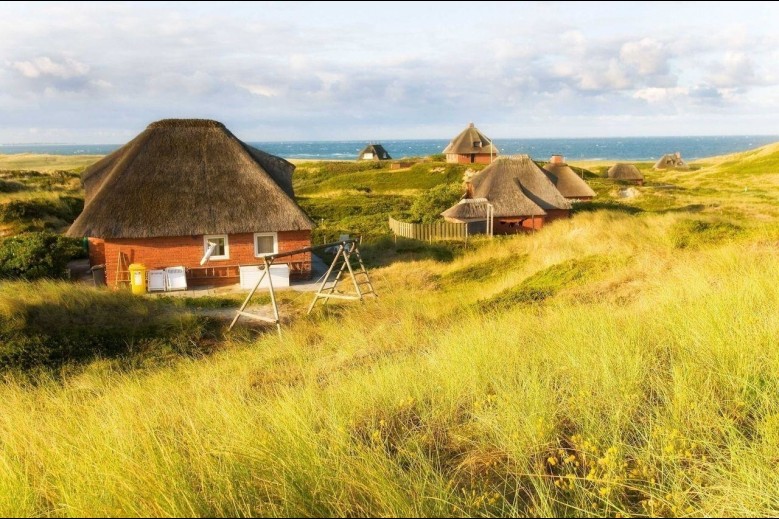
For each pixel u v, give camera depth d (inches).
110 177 875.4
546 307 416.2
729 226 639.1
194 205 874.1
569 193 1910.7
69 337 506.0
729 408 165.9
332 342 413.7
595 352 225.5
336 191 2591.0
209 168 904.3
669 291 345.4
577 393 185.5
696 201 1915.6
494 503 130.5
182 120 930.7
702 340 217.6
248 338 541.6
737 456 136.2
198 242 880.3
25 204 1192.2
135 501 130.6
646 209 1688.0
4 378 422.0
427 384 219.1
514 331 298.5
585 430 159.6
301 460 148.7
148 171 882.8
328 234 1309.1
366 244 1133.7
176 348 513.0
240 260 898.1
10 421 240.8
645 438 151.5
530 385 188.9
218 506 128.6
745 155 4084.6
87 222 835.4
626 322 274.5
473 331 303.9
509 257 792.9
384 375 236.5
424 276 786.8
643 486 132.1
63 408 279.4
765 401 162.4
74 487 147.6
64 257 872.3
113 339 519.5
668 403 167.9
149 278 839.1
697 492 127.4
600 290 466.0
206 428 192.9
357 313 531.2
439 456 159.9
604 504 128.6
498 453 157.6
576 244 713.0
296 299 721.6
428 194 1646.2
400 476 140.8
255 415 196.7
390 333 401.1
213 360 449.7
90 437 191.0
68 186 1592.0
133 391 309.6
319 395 225.1
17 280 736.3
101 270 910.4
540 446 153.9
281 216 892.6
